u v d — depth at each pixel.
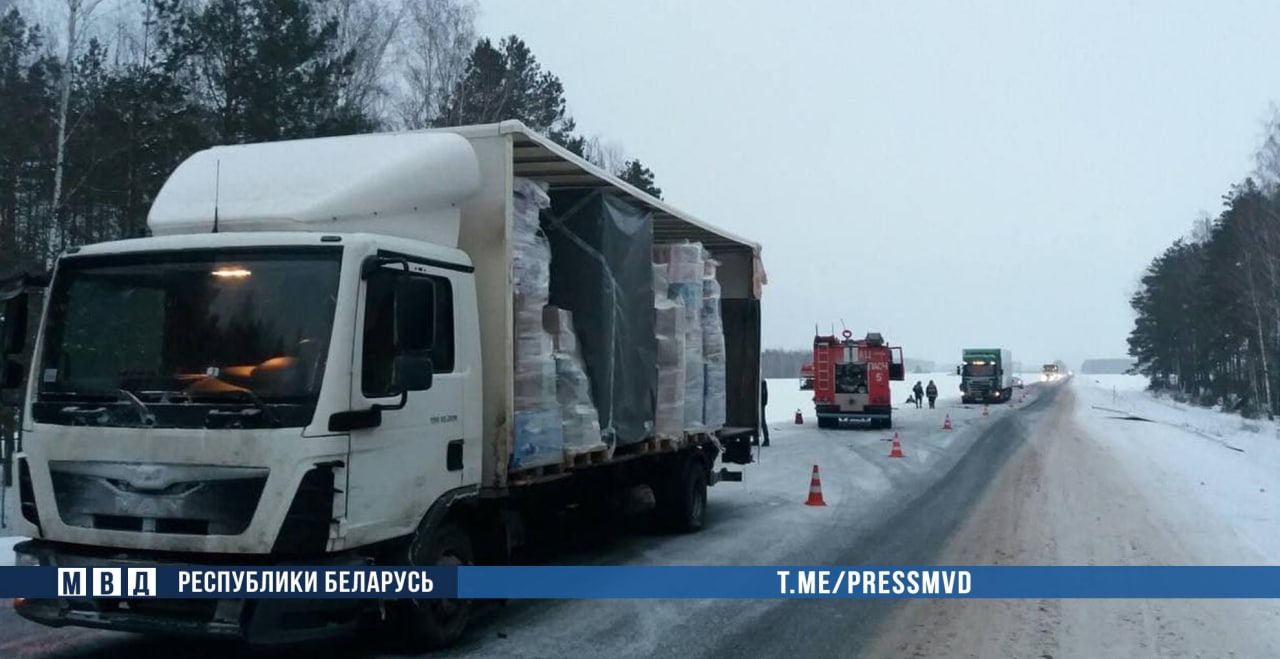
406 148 6.53
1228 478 17.83
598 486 9.50
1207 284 52.66
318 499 5.19
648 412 9.38
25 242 18.39
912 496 14.92
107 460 5.35
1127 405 57.22
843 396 32.22
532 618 7.36
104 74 20.75
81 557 5.32
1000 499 14.65
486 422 6.85
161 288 5.62
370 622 6.10
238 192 6.13
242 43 21.30
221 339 5.46
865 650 6.69
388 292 5.77
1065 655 6.64
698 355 10.84
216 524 5.12
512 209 7.07
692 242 11.91
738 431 12.84
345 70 23.53
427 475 6.11
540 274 7.54
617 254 8.59
